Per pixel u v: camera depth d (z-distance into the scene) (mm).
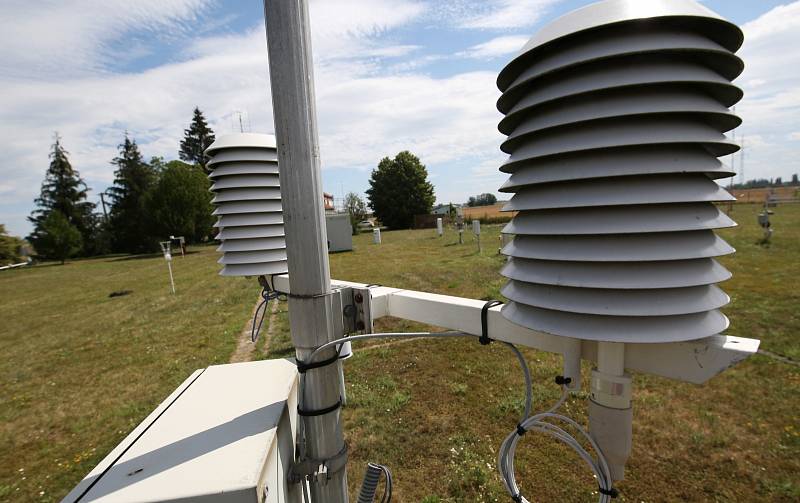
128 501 952
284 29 1036
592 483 2932
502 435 3570
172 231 31078
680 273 821
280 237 2031
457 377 4703
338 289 1325
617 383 1047
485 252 14484
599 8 833
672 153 812
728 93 875
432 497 2863
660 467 3016
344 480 1286
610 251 822
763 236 12672
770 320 5504
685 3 822
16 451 4191
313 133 1096
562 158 879
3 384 6035
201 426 1265
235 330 7703
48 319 10938
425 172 40969
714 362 929
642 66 799
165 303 11227
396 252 17219
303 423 1241
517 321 985
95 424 4641
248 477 1001
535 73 886
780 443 3168
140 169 36562
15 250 31938
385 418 3930
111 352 7168
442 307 1496
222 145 1937
